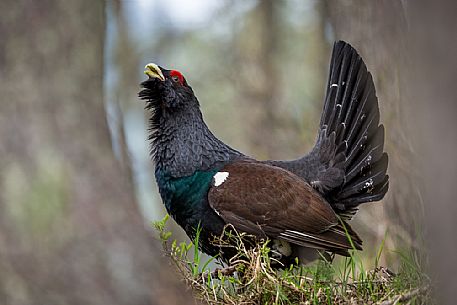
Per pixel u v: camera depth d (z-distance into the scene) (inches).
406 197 451.8
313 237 435.5
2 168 283.9
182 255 367.2
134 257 288.2
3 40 299.3
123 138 605.9
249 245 432.1
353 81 474.0
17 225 277.0
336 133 471.8
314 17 1026.7
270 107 965.8
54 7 308.3
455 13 221.9
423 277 324.8
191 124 450.0
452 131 223.5
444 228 229.6
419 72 232.2
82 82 311.4
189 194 437.7
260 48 1031.0
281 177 442.9
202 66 1042.7
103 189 295.7
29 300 272.5
